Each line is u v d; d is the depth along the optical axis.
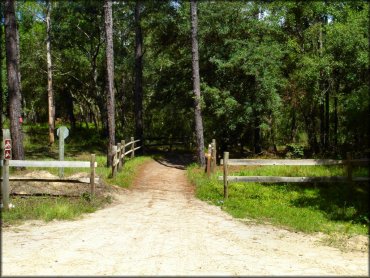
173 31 25.84
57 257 6.37
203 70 24.50
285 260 6.61
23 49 34.00
